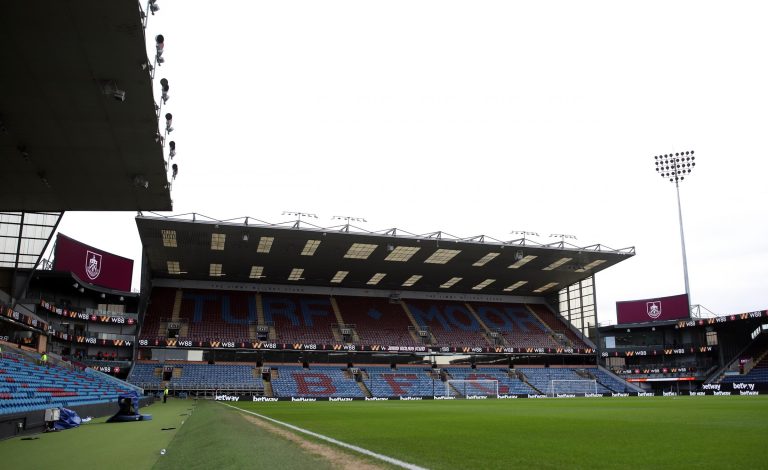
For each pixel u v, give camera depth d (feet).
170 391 182.39
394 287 255.09
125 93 61.98
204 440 41.78
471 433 49.16
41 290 171.63
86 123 68.39
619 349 239.71
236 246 192.44
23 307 133.90
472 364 232.32
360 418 76.07
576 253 212.02
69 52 54.65
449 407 116.78
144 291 202.08
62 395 84.94
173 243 188.65
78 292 184.44
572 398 187.21
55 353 158.20
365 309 246.88
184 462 32.17
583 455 32.42
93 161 78.84
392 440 42.60
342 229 181.68
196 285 236.22
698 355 238.89
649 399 161.07
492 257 212.64
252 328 217.15
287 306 236.84
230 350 206.28
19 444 45.78
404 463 29.50
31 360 114.01
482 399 187.21
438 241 192.75
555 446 37.47
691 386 231.71
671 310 244.63
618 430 49.65
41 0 47.50
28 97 62.34
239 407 122.83
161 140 74.74
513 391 216.54
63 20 50.16
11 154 76.28
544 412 88.12
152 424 67.56
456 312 257.96
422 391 207.41
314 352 215.10
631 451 33.83
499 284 255.09
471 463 29.68
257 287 243.40
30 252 131.13
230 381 193.06
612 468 27.30
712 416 69.26
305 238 185.57
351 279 238.89
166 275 229.04
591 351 241.76
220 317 219.82
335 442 40.75
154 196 92.07
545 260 218.79
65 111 65.46
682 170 248.11
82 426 65.51
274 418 76.79
